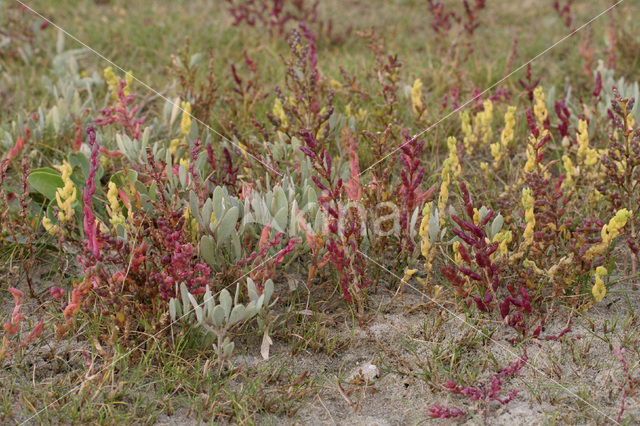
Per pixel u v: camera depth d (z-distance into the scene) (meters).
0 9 5.75
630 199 2.98
